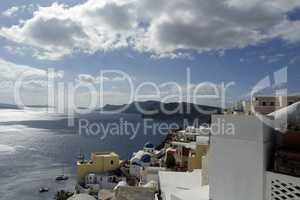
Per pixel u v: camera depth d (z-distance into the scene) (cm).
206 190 1584
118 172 4238
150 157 4100
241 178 1254
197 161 2942
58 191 3978
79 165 4247
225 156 1310
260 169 1195
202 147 2950
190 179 2227
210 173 1367
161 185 2078
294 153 1122
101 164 4319
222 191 1316
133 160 4094
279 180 1144
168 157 3725
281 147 1230
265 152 1195
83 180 4159
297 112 1248
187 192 1560
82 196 2567
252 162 1220
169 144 4706
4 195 3931
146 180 2912
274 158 1216
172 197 1541
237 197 1263
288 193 1120
